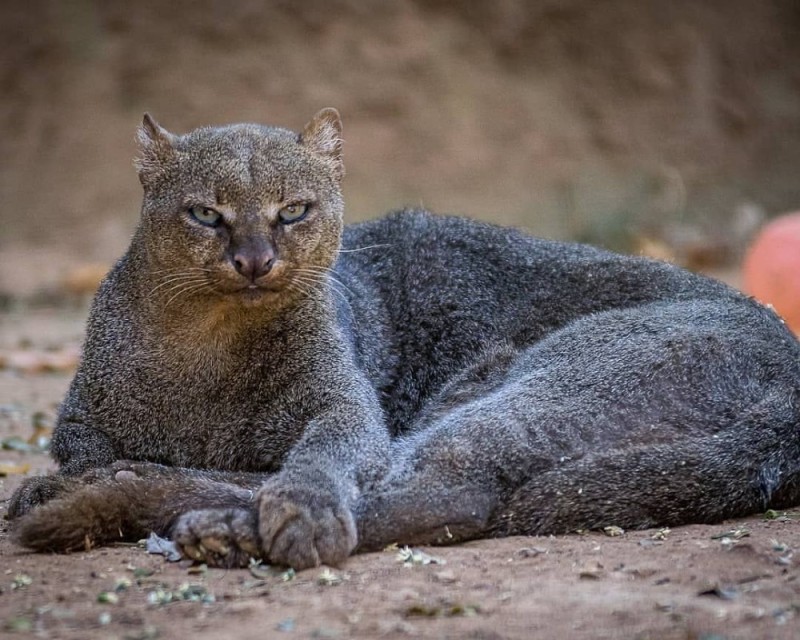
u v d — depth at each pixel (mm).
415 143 43812
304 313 14914
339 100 44125
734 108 48625
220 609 10844
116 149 43250
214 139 14766
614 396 13820
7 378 25766
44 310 34469
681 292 16141
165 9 45406
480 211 41750
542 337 16234
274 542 12047
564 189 42719
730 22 50375
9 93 44750
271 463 14867
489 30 47031
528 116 45500
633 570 11688
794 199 45750
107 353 15031
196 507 13047
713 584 11227
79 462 14617
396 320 16750
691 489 13297
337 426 14000
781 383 14289
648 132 46875
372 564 12156
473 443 13312
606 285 16375
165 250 14531
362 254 17219
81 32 45281
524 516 13109
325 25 45312
